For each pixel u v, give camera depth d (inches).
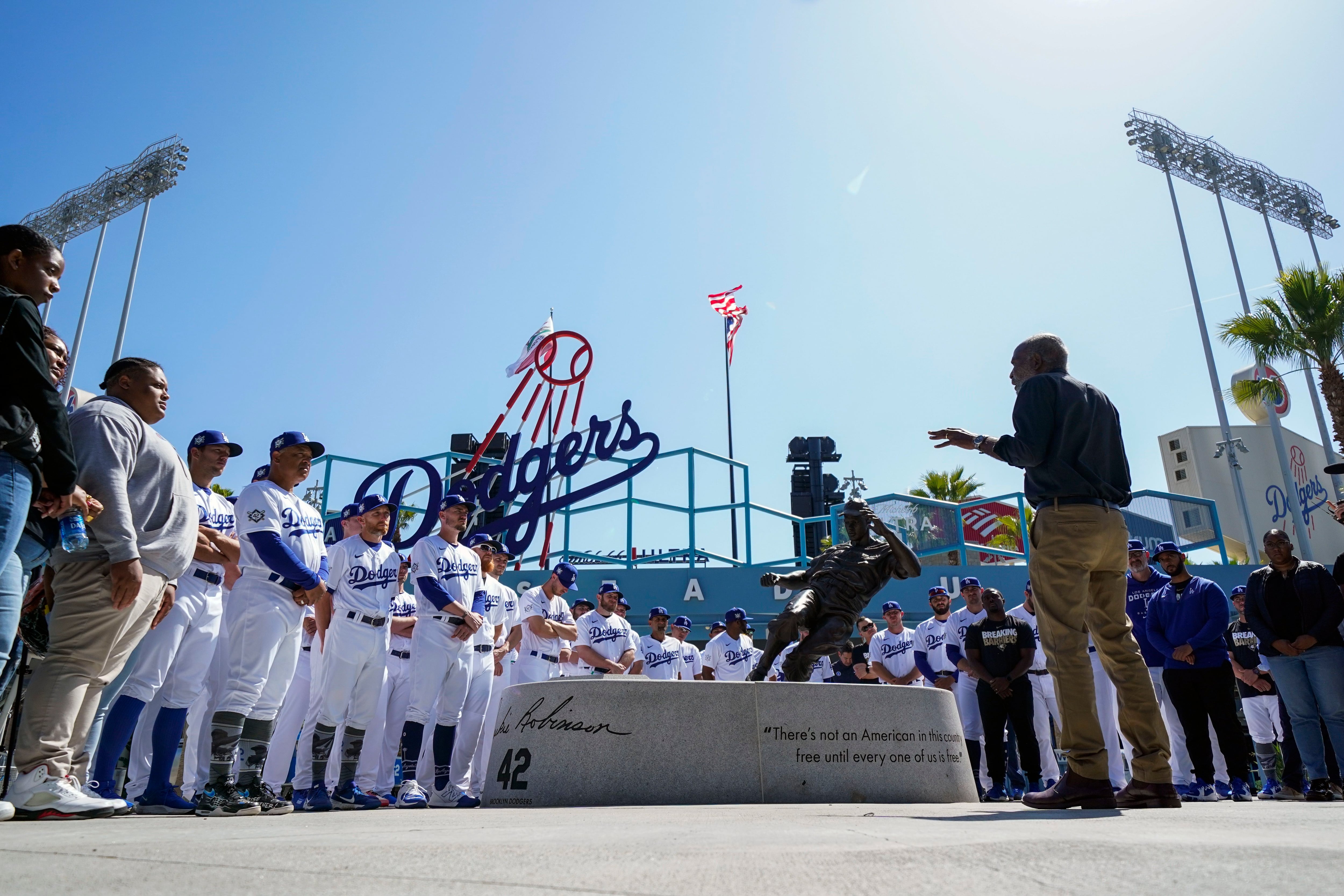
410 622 315.9
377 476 851.4
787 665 268.8
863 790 219.1
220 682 273.3
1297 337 832.9
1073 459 154.5
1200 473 1435.8
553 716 216.1
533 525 833.5
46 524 137.5
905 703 232.7
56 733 147.3
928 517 789.9
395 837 85.5
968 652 362.9
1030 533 158.2
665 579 780.0
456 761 309.9
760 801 210.7
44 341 130.2
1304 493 1446.9
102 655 154.0
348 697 259.3
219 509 247.0
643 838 81.4
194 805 199.8
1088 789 145.1
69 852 69.8
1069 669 148.7
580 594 768.9
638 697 214.8
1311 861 59.2
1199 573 764.6
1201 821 101.3
